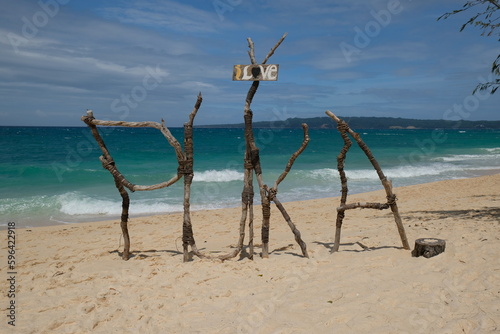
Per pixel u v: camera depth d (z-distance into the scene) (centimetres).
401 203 1322
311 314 411
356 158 3350
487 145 5406
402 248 645
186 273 559
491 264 517
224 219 1152
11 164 2628
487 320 374
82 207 1411
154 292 495
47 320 428
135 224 1116
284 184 1986
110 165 639
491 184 1780
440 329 368
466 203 1176
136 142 5097
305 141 614
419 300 430
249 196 627
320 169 2455
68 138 5756
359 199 1497
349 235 816
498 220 823
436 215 982
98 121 605
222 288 499
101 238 905
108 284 538
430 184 1875
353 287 476
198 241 857
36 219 1280
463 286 460
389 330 371
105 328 407
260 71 590
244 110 607
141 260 662
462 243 634
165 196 1642
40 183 1917
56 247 821
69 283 548
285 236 861
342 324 387
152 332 392
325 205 1384
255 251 708
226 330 386
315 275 532
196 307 447
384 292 455
